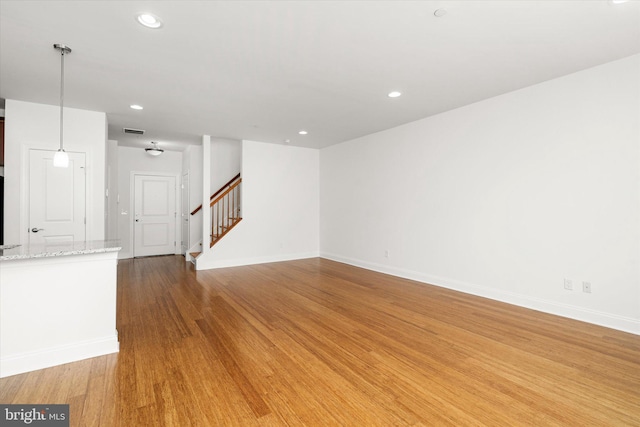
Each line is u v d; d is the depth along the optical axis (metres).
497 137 3.78
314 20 2.22
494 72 3.11
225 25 2.27
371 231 5.73
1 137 3.86
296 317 3.26
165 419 1.68
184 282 4.76
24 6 2.03
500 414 1.72
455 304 3.68
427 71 3.07
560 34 2.42
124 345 2.60
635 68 2.77
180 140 6.26
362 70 3.04
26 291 2.19
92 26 2.27
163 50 2.63
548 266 3.36
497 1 2.02
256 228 6.35
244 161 6.21
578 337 2.72
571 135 3.16
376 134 5.57
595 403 1.81
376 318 3.22
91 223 4.18
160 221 7.39
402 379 2.08
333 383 2.04
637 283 2.78
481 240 3.98
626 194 2.83
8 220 3.75
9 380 2.05
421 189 4.77
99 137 4.25
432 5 2.06
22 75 3.10
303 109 4.23
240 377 2.11
